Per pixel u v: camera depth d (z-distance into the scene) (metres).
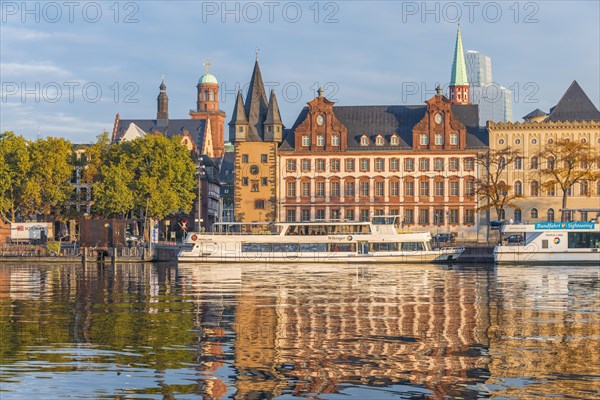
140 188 170.75
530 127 182.62
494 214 183.25
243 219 185.50
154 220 178.12
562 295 81.62
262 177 185.50
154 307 71.44
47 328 58.19
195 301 76.31
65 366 44.62
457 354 47.94
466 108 190.75
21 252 155.75
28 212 180.75
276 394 39.22
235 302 75.31
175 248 154.00
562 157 169.12
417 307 71.00
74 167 180.75
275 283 97.00
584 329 57.59
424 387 40.34
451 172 184.38
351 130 188.88
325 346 50.44
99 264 145.88
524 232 138.12
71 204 183.38
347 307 71.06
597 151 181.12
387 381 41.41
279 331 56.53
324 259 142.25
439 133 185.25
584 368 44.34
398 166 185.50
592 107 187.62
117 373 43.00
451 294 82.62
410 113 190.12
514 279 103.25
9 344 51.25
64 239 193.75
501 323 60.56
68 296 81.75
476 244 158.38
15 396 38.66
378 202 185.75
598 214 154.50
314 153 186.50
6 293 85.06
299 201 186.88
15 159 173.88
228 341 52.28
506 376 42.47
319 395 39.06
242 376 42.41
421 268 129.38
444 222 184.38
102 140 183.38
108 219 159.75
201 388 40.19
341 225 142.62
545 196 182.12
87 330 57.16
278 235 142.88
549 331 56.62
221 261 143.50
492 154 175.12
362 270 123.12
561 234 137.00
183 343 51.56
